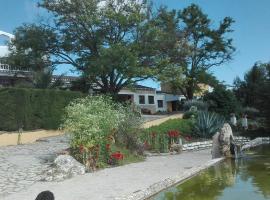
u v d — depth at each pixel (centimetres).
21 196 1287
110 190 1317
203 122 3466
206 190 1185
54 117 3222
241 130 4216
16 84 4172
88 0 4344
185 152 2691
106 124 2003
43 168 1784
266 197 1050
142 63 4475
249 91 5881
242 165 1714
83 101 2206
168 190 1230
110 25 4416
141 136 2494
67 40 4425
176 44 4853
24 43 4416
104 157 1925
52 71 4438
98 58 4119
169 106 7156
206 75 6094
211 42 6138
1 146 2695
